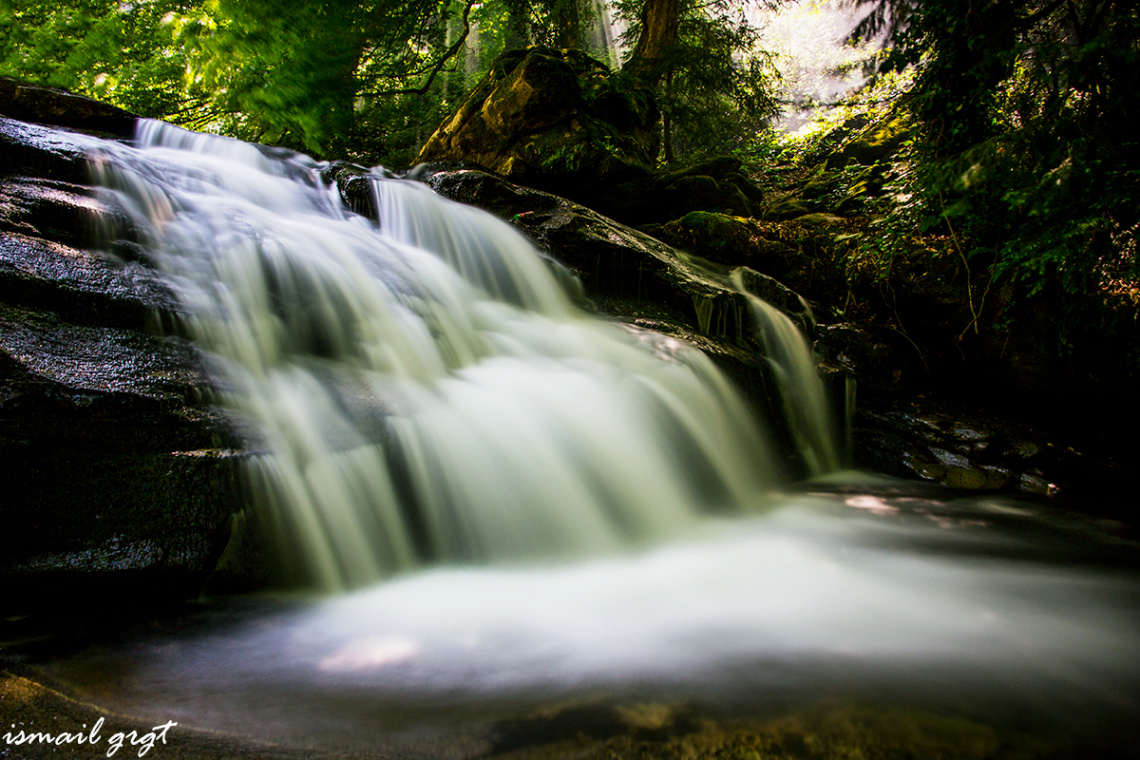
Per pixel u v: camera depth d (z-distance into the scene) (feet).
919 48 20.47
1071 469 19.70
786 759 5.97
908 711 6.98
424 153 34.83
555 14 49.88
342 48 13.08
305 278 15.03
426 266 19.30
